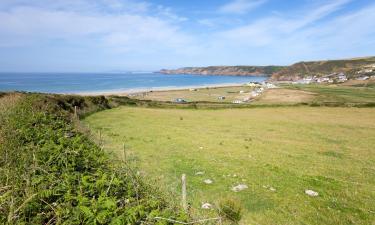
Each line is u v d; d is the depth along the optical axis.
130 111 51.09
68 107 37.94
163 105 64.94
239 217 10.83
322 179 17.34
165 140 27.70
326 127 38.78
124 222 5.32
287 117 48.88
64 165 8.28
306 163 21.06
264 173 18.27
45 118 15.88
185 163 19.95
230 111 58.34
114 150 21.61
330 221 12.06
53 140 11.11
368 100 102.12
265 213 12.59
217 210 10.95
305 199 14.20
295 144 28.08
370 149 26.48
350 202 13.97
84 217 5.30
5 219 5.12
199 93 160.12
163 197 8.56
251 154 23.38
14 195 5.88
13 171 6.99
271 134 33.31
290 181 16.80
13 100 25.72
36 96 33.38
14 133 10.83
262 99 113.06
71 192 6.46
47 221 5.41
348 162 21.73
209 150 24.38
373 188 16.00
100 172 8.03
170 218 5.95
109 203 5.73
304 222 11.92
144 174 15.31
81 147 10.72
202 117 47.50
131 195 7.07
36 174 7.31
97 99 52.34
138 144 25.14
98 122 36.94
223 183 16.09
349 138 31.62
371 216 12.52
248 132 34.31
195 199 13.27
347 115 51.72
